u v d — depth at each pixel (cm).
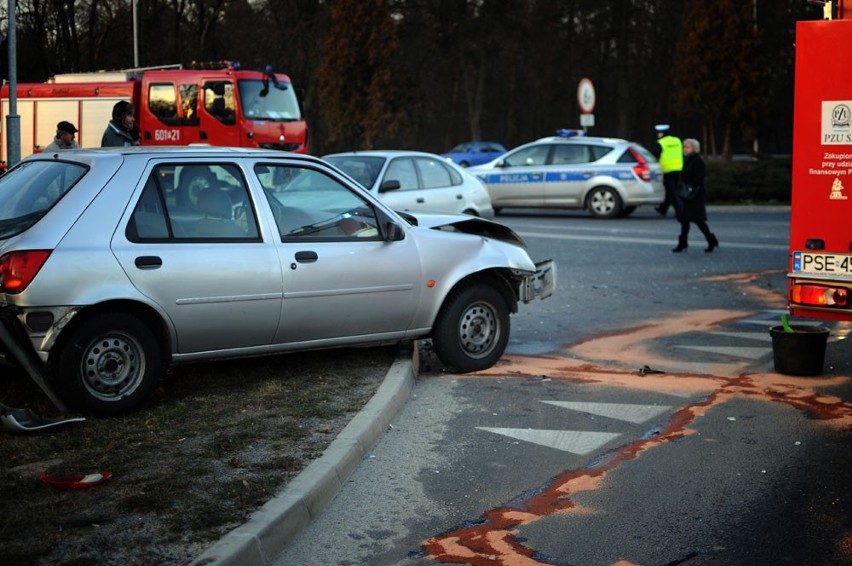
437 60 6306
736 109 5528
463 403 825
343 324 840
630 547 531
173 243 752
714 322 1212
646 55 6662
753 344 1077
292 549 525
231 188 793
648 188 2605
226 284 766
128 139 1474
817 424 768
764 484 630
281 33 4947
